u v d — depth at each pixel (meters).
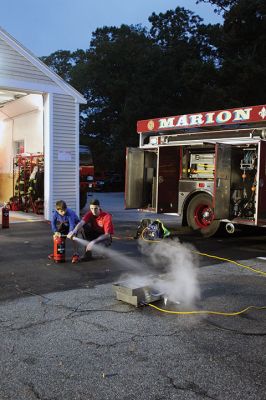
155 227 10.09
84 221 7.61
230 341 4.19
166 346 4.05
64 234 7.66
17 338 4.20
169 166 11.00
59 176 13.09
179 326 4.56
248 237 10.80
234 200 9.64
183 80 29.95
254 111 9.32
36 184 13.59
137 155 11.52
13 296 5.52
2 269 6.94
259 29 28.95
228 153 9.48
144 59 31.39
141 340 4.18
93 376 3.48
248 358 3.83
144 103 30.03
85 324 4.58
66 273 6.71
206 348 4.02
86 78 35.97
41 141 14.52
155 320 4.72
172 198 11.08
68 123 13.25
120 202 21.31
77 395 3.20
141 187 11.60
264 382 3.41
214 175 9.39
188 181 10.84
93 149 36.44
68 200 13.29
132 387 3.32
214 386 3.34
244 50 29.33
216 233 10.81
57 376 3.48
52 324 4.57
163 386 3.34
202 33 32.41
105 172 34.44
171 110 29.06
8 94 13.76
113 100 35.47
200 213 10.68
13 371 3.55
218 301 5.42
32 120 15.07
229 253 8.58
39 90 12.58
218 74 28.44
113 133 32.84
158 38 34.56
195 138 10.53
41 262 7.46
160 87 30.97
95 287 5.94
